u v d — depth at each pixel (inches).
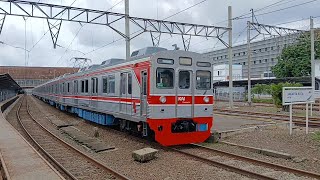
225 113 975.0
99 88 666.8
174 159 389.7
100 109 661.9
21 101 2180.1
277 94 991.6
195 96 467.2
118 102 556.4
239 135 542.6
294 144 451.8
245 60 2546.8
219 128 608.4
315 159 364.8
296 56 1786.4
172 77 449.7
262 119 786.2
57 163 370.6
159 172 331.9
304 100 537.6
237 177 307.4
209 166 351.3
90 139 539.2
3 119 807.1
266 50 2298.2
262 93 1685.5
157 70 438.0
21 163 331.3
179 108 452.4
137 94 477.7
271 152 393.1
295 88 526.3
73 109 999.6
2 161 333.7
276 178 295.3
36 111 1274.6
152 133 498.6
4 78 1284.4
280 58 1881.2
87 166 365.1
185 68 460.4
